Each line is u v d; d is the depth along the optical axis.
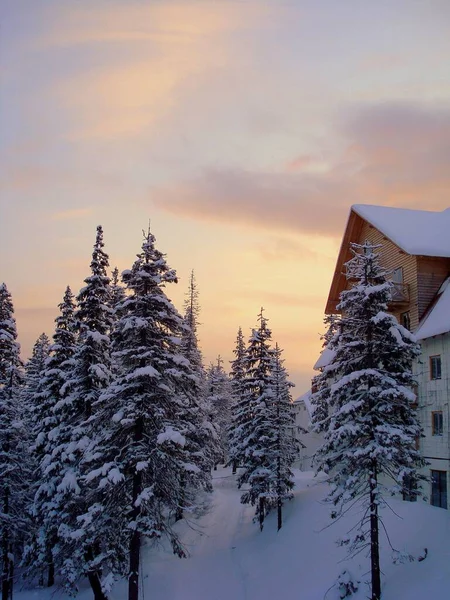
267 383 38.47
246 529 38.44
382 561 24.05
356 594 22.66
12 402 30.03
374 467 20.58
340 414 20.59
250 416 38.03
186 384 23.02
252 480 35.44
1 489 29.53
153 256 22.89
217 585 29.33
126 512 22.02
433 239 32.84
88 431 23.03
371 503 20.58
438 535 24.20
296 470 64.38
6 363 30.25
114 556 23.06
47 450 27.38
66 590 26.64
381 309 21.92
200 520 41.19
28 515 30.89
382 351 21.41
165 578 29.84
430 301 32.03
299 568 27.77
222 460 70.38
